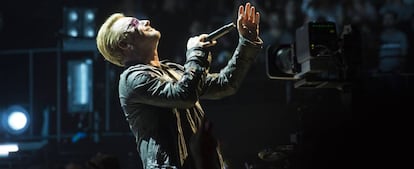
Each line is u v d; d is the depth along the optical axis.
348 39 4.70
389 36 9.83
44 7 9.38
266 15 10.15
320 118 4.89
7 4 9.46
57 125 8.64
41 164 7.49
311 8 10.12
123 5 9.38
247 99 8.95
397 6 10.09
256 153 6.95
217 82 3.19
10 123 8.59
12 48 9.49
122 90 2.96
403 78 5.63
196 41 2.95
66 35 8.62
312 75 4.79
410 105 4.86
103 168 3.71
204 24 9.87
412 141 4.63
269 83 8.98
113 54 3.11
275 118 8.17
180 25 9.71
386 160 4.61
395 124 4.75
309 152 4.63
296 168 4.61
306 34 4.72
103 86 8.63
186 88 2.78
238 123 8.30
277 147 4.67
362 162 4.59
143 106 2.92
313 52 4.68
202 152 1.84
